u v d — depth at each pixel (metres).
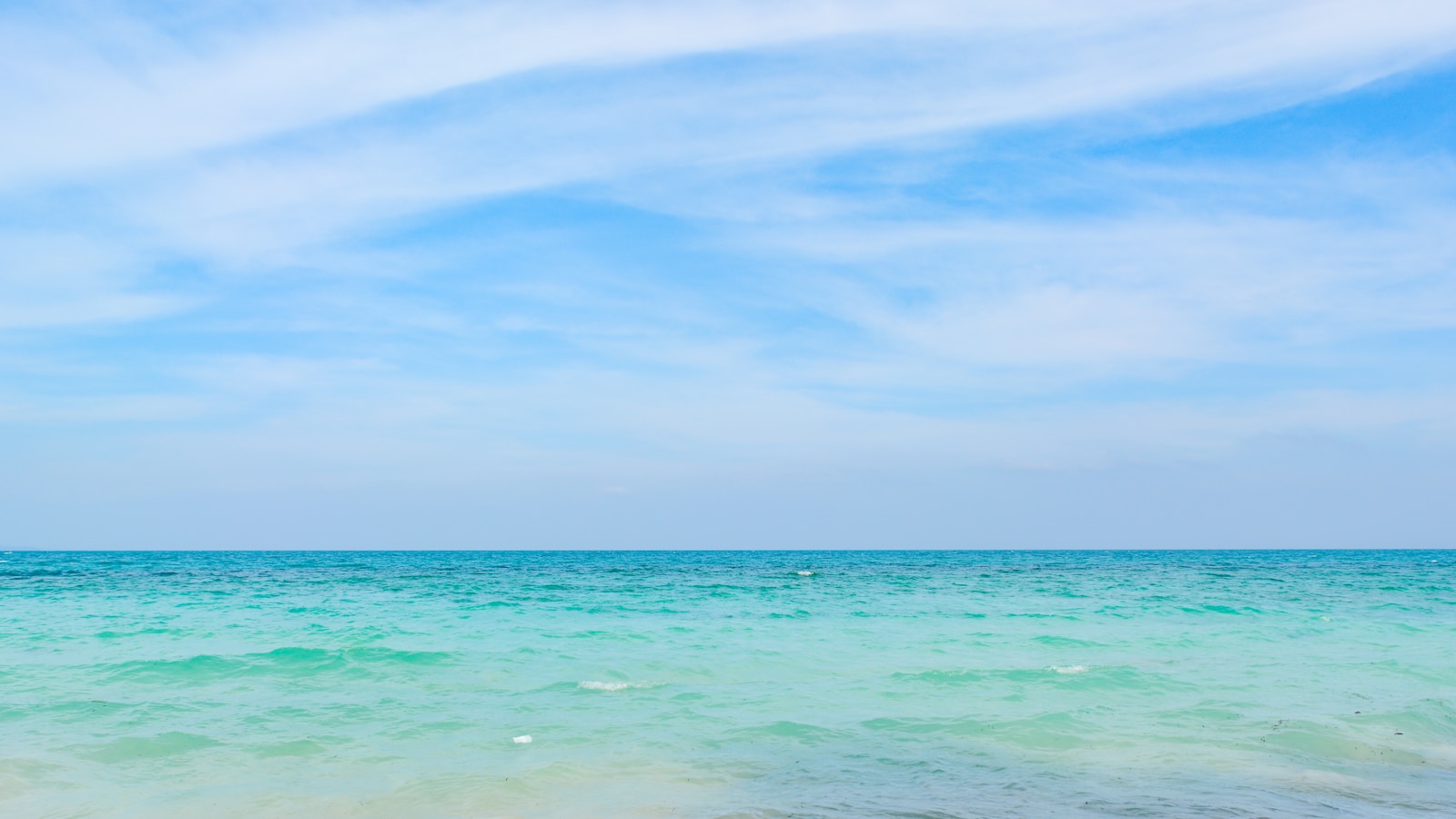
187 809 9.52
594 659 19.41
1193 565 91.56
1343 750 11.84
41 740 12.26
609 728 13.10
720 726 13.21
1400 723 13.32
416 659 19.14
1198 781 10.42
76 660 18.97
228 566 88.81
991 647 21.61
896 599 38.12
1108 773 10.77
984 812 9.22
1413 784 10.33
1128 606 33.59
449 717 13.79
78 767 11.04
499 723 13.43
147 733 12.70
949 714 13.97
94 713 13.93
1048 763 11.24
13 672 17.52
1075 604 34.66
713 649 21.08
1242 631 25.16
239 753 11.74
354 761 11.37
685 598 38.62
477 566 91.38
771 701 15.02
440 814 9.35
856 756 11.55
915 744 12.16
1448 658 19.81
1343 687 16.20
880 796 9.82
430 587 47.72
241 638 22.89
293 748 11.96
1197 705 14.61
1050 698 15.24
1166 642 22.47
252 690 15.86
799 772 10.83
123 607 33.25
